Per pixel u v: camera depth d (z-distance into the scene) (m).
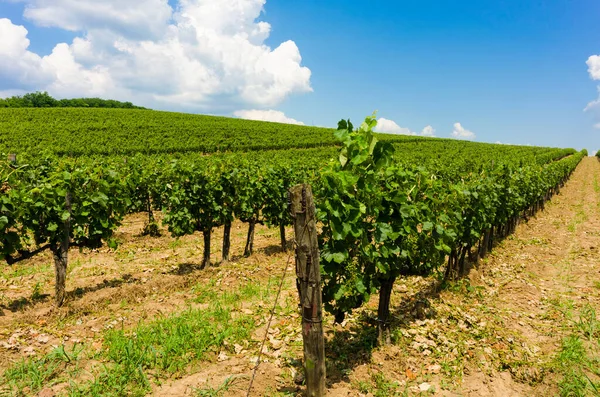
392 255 5.00
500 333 5.63
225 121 70.81
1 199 5.76
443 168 19.11
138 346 4.82
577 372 4.57
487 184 9.34
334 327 5.66
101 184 7.34
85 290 7.09
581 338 5.45
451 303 6.75
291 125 75.94
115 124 52.66
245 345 5.08
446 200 7.11
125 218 14.77
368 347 5.09
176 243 11.23
